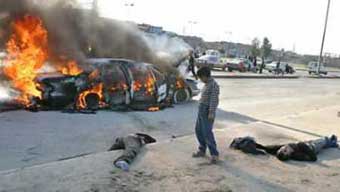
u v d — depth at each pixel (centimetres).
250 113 1430
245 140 810
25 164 662
